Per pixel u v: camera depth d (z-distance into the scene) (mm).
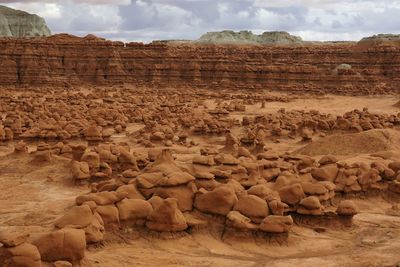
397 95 104688
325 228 24000
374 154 39000
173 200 21297
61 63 117562
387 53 123625
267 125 58000
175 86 117625
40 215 24578
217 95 101938
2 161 37094
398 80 116875
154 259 19125
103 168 31594
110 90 107188
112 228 20844
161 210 21188
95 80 117500
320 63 131500
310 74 117250
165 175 23859
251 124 59656
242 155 34094
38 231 21406
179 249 20562
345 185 28719
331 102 96375
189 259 19391
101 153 32375
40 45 116750
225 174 25469
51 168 34406
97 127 47094
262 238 21484
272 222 21438
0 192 29828
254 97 98562
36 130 46594
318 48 135750
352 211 24219
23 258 16219
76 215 19531
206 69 121562
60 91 104938
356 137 42844
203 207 22766
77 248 17547
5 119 59281
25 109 70250
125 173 25469
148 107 75375
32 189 30453
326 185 26812
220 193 22500
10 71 112438
